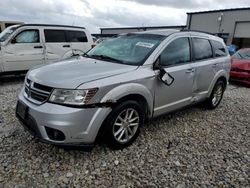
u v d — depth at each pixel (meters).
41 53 7.71
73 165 2.95
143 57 3.61
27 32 7.44
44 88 2.91
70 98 2.77
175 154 3.35
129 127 3.38
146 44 3.87
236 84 9.11
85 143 2.91
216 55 5.11
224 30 24.14
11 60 7.18
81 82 2.84
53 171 2.81
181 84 4.05
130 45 4.01
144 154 3.29
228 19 23.64
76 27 8.62
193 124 4.49
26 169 2.82
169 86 3.81
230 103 6.14
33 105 2.93
